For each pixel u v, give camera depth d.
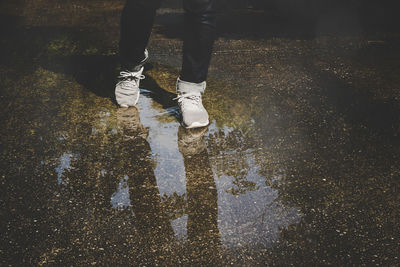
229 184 1.57
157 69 2.72
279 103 2.24
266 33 3.55
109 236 1.30
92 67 2.74
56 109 2.14
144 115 2.10
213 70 2.70
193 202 1.46
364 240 1.30
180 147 1.81
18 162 1.68
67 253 1.23
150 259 1.22
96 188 1.53
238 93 2.35
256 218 1.39
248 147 1.82
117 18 4.04
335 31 3.61
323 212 1.42
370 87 2.45
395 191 1.53
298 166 1.68
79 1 4.71
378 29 3.64
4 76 2.56
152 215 1.40
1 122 2.00
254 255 1.24
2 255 1.22
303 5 4.40
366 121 2.05
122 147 1.80
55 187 1.53
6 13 4.14
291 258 1.23
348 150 1.80
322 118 2.08
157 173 1.62
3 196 1.48
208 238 1.30
